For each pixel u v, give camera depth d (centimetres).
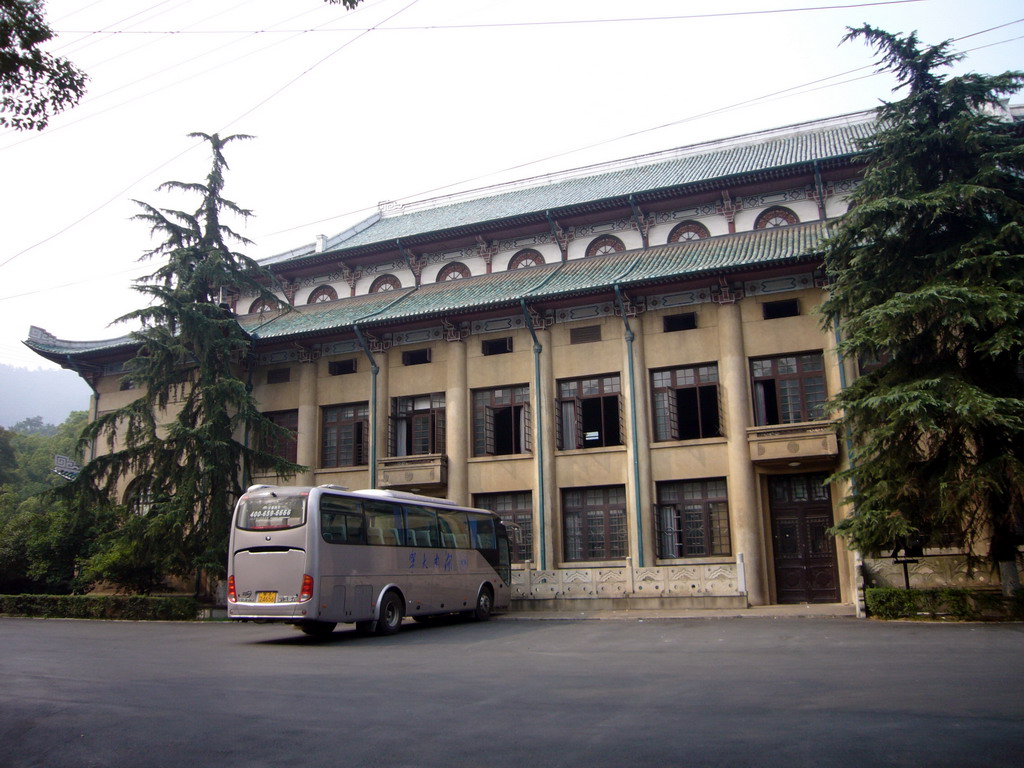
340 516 1861
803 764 632
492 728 787
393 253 3434
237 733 796
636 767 638
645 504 2611
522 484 2814
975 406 1616
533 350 2848
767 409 2586
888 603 1852
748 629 1720
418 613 2033
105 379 3544
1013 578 1788
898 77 1939
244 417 2797
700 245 2844
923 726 746
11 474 7562
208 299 3053
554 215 3097
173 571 2711
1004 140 1823
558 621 2117
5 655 1520
